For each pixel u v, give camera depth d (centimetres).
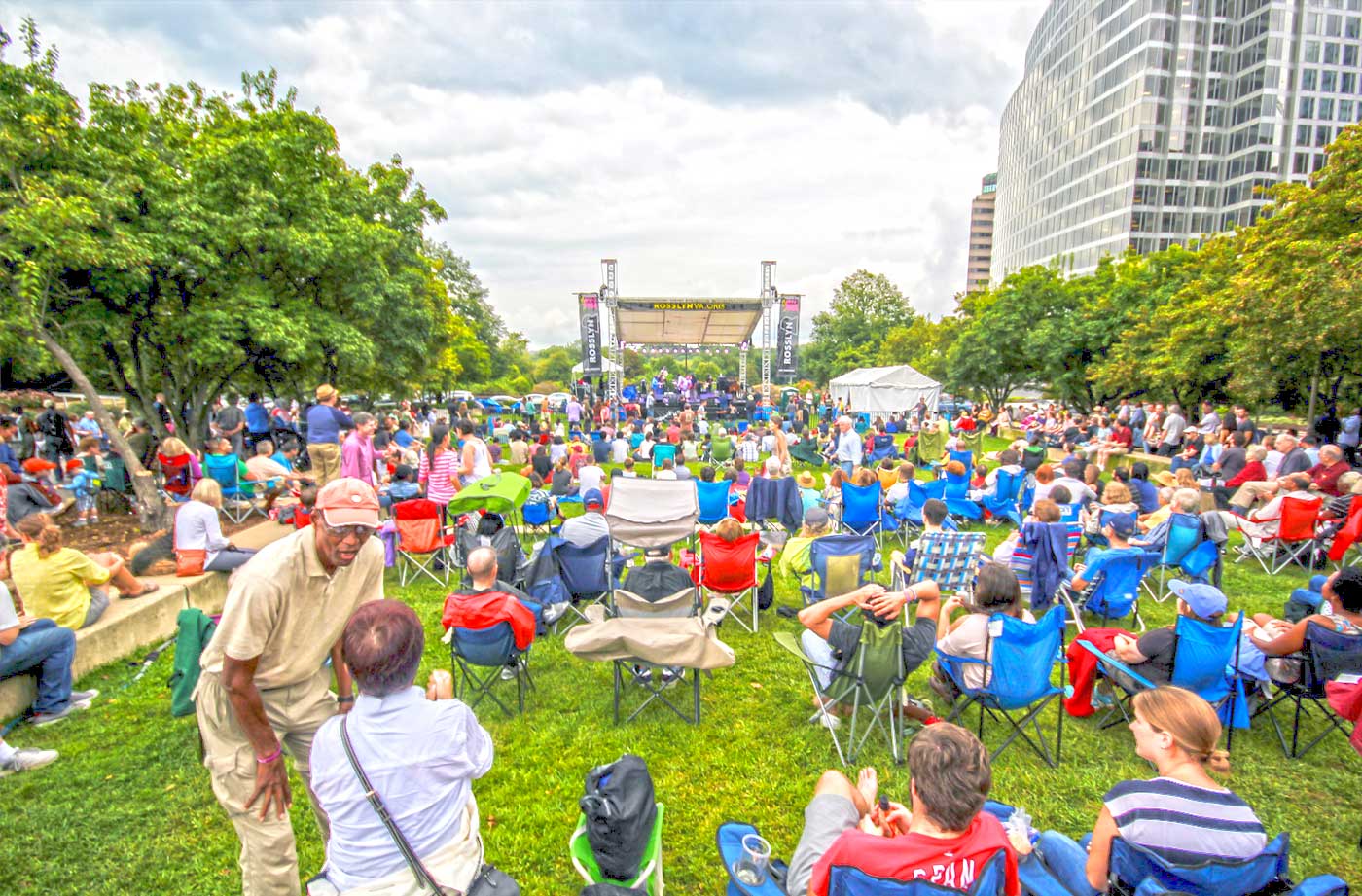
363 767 172
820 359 6762
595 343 2292
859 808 247
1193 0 6806
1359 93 6575
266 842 233
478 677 488
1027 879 233
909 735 405
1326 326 1267
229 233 1023
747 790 357
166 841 316
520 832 324
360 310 1295
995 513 932
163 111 1138
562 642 552
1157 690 225
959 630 374
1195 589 387
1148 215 7112
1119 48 7250
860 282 6656
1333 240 1346
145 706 436
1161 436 1543
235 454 920
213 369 1180
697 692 421
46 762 372
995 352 2947
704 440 1769
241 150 1077
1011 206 10125
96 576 478
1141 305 2323
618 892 214
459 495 673
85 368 1266
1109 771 375
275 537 798
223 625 216
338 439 916
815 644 424
